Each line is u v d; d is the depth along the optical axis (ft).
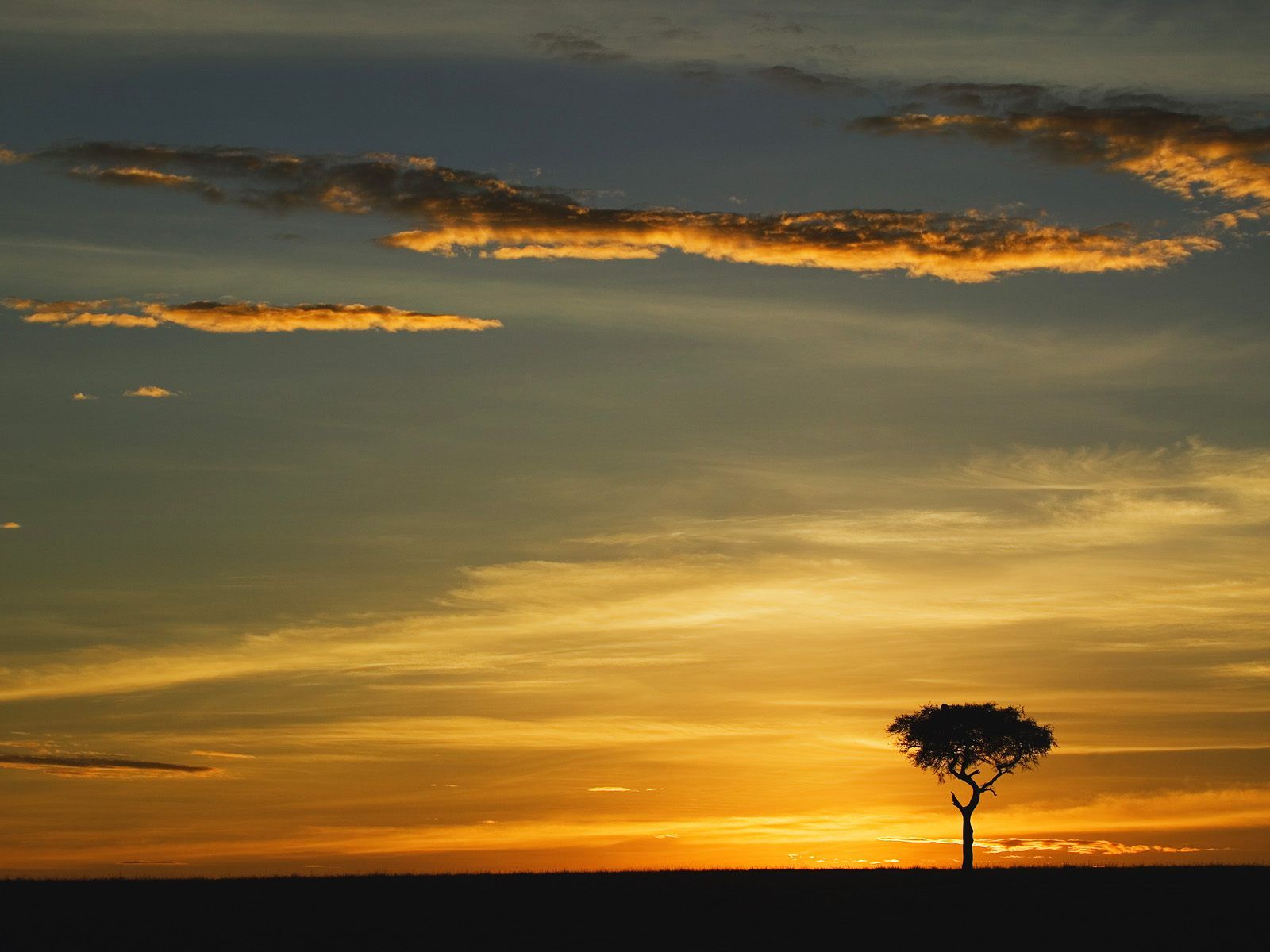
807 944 186.91
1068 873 272.10
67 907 226.38
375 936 198.80
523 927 205.67
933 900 228.63
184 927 207.00
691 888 253.24
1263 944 185.57
